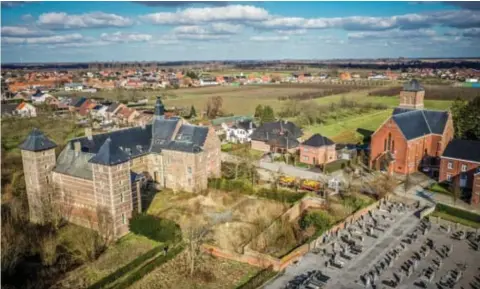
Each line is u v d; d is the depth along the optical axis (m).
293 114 197.12
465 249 67.62
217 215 83.81
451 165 98.25
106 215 75.44
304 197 88.56
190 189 96.12
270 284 58.66
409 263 63.38
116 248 72.19
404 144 106.69
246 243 70.88
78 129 160.25
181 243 72.00
